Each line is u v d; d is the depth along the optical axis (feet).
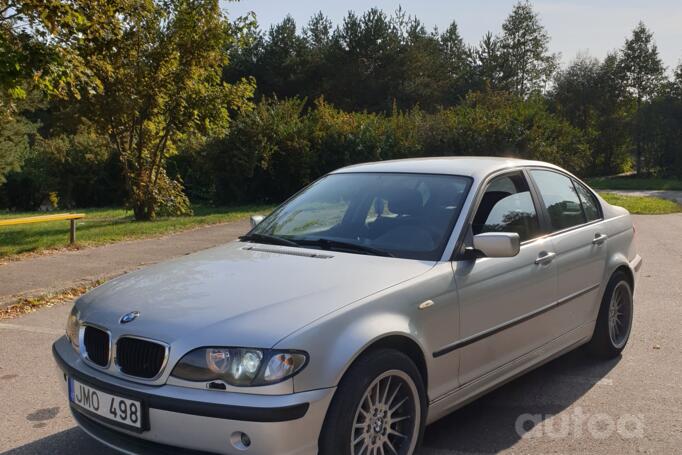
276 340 9.32
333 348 9.66
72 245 37.37
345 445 9.63
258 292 10.64
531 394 15.10
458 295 11.89
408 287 11.08
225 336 9.47
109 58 48.06
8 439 12.92
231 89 54.70
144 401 9.59
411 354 11.25
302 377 9.27
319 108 84.99
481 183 13.70
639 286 26.78
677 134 147.43
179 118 53.57
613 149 165.48
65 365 11.07
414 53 184.55
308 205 14.92
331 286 10.74
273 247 13.30
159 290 11.20
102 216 64.39
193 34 50.67
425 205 13.43
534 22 227.81
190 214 61.21
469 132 83.66
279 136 78.13
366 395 9.99
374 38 183.21
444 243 12.41
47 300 25.16
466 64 232.53
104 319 10.62
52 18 30.89
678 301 24.06
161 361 9.63
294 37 190.70
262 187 81.35
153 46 50.75
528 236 14.35
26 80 34.83
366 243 12.85
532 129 84.84
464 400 12.33
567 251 15.12
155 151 55.31
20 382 16.20
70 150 91.15
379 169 15.34
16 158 87.71
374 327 10.17
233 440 9.13
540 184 15.58
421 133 84.79
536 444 12.41
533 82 226.99
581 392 15.19
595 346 17.17
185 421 9.31
